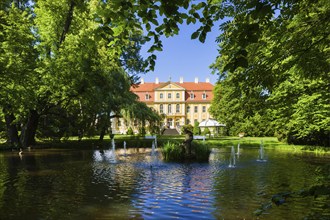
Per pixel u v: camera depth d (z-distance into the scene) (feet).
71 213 20.30
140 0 11.09
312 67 14.44
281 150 66.13
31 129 79.87
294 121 54.80
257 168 39.42
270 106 19.71
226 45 14.01
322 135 69.36
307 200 21.81
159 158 52.54
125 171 37.96
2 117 84.07
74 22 77.30
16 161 49.24
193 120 253.85
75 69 71.51
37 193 25.95
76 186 28.81
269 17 10.27
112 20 12.39
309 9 14.06
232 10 14.21
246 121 126.62
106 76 79.00
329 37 13.85
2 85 52.60
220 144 83.10
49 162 47.52
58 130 89.71
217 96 140.67
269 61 14.58
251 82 15.05
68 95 76.84
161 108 252.62
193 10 12.40
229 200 23.27
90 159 51.52
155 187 28.17
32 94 62.69
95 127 86.69
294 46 14.17
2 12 55.42
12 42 53.93
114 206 21.89
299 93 19.69
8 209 21.27
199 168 40.06
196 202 22.79
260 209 9.55
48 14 73.77
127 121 87.66
